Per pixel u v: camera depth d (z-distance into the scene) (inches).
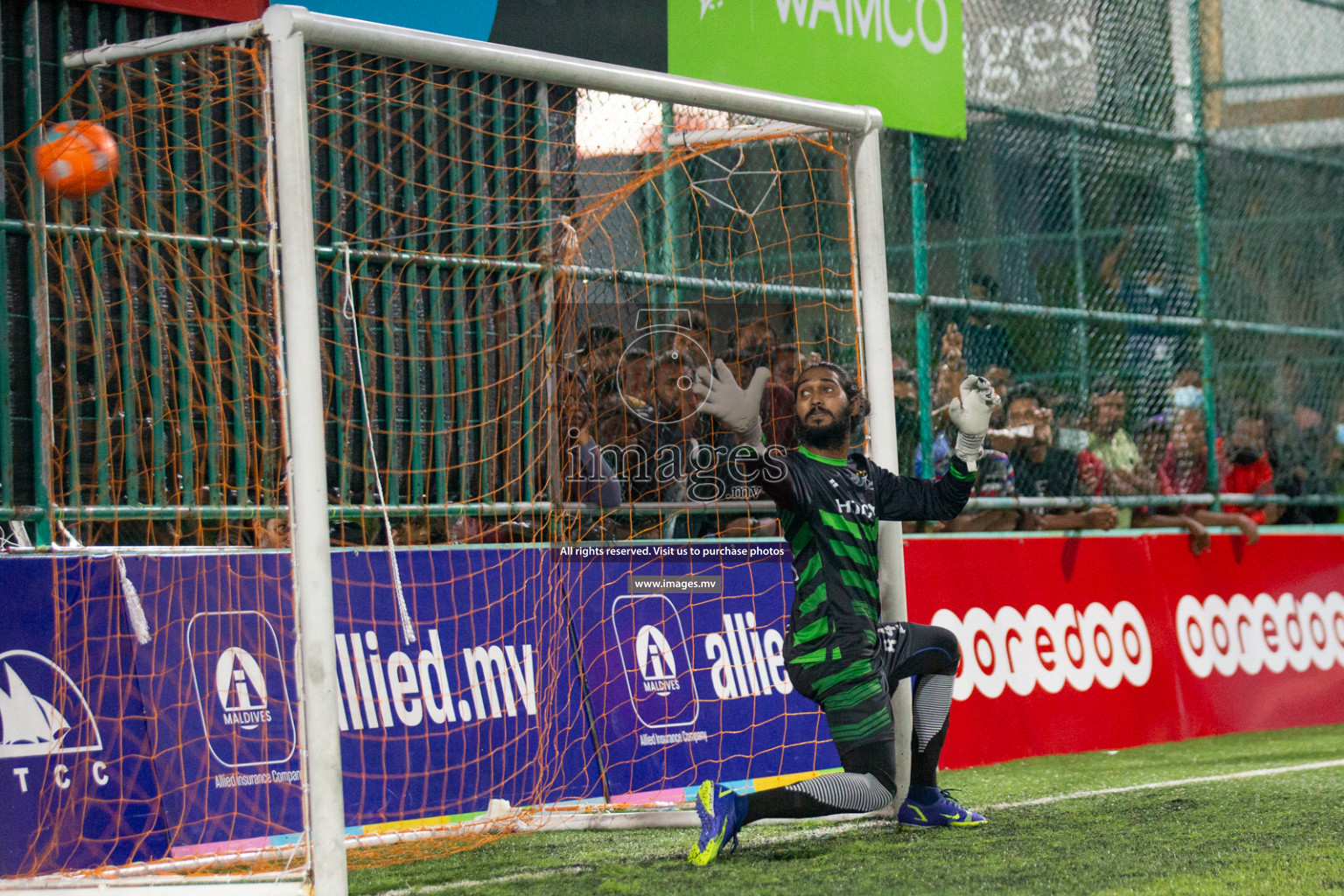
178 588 293.3
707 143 331.9
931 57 438.3
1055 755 419.5
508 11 377.1
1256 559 496.4
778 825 296.0
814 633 251.8
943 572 410.3
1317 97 562.6
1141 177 502.6
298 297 223.5
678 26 405.4
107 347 316.8
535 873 249.8
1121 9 500.1
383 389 350.0
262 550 305.7
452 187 366.3
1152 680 452.1
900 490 265.3
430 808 308.2
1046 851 253.0
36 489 305.0
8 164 307.4
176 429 323.6
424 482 350.9
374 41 237.8
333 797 220.8
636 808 323.0
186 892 225.6
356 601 311.7
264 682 299.3
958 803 313.4
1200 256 512.1
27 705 271.6
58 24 315.6
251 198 336.8
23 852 264.2
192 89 331.3
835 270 428.5
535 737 324.8
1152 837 266.8
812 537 253.8
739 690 347.6
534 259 374.9
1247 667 482.0
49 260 309.9
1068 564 441.7
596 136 391.5
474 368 362.9
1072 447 467.8
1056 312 463.2
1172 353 504.1
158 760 282.2
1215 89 528.4
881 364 298.7
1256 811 299.3
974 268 459.2
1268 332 534.0
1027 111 473.7
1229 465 522.6
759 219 417.4
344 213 350.3
